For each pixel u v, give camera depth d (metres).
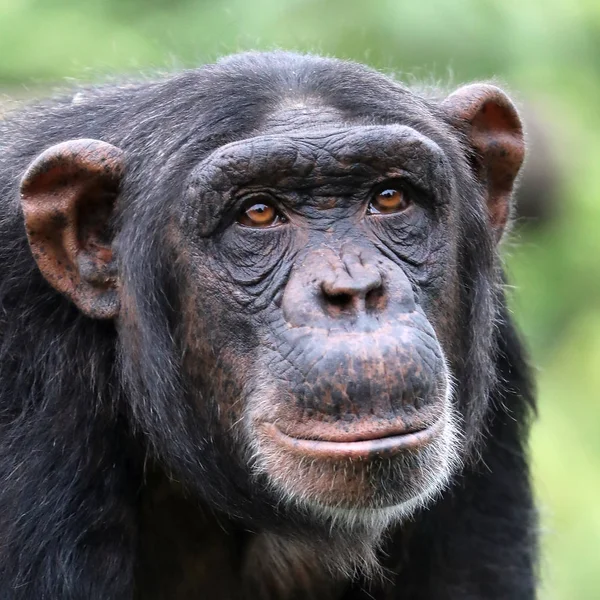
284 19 33.16
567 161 38.16
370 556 16.33
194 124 15.22
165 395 15.46
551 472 32.25
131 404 15.63
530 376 18.92
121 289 15.47
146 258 15.21
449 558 17.89
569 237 38.62
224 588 17.45
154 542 17.06
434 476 14.00
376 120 15.12
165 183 15.08
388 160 14.36
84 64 33.53
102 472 15.78
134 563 16.28
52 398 15.65
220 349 14.82
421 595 17.86
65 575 15.24
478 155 16.84
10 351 15.88
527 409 18.92
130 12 34.44
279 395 13.91
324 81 15.44
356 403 13.31
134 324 15.38
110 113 16.77
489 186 17.06
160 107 15.95
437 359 13.75
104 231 15.62
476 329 16.14
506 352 18.19
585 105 37.84
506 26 34.81
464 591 18.02
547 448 33.03
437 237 15.02
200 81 15.91
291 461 13.79
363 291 13.61
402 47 33.44
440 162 14.78
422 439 13.38
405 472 13.73
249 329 14.51
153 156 15.39
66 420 15.60
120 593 15.74
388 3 33.44
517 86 35.28
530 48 35.44
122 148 15.80
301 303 13.88
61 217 15.10
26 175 14.87
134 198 15.36
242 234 14.52
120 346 15.70
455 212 15.49
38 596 15.19
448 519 17.77
